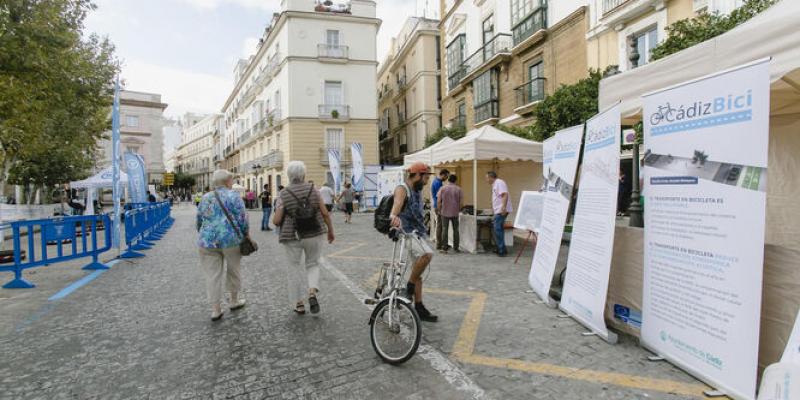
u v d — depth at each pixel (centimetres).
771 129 484
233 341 392
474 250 852
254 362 345
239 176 4756
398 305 345
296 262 463
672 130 320
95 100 1434
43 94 962
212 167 7162
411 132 3344
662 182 331
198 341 393
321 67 3020
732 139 269
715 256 281
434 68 3064
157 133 4972
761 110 251
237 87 4688
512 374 315
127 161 1308
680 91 312
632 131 810
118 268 764
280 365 339
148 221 1155
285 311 484
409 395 288
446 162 1028
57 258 686
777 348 267
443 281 613
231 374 324
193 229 1574
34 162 1786
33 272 734
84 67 1263
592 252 404
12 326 442
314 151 3017
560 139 516
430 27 3088
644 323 352
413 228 413
